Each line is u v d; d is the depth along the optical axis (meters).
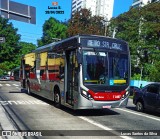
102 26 61.22
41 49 19.42
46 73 17.91
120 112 15.33
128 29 51.31
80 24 59.06
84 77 12.88
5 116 12.73
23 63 25.81
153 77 38.53
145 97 15.67
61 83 15.05
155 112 16.23
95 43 13.30
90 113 14.42
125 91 13.62
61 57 15.16
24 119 12.20
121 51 13.80
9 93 25.11
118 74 13.52
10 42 66.19
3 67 65.69
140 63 50.84
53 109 15.39
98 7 83.00
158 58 49.31
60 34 72.50
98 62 13.19
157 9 51.72
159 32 50.69
